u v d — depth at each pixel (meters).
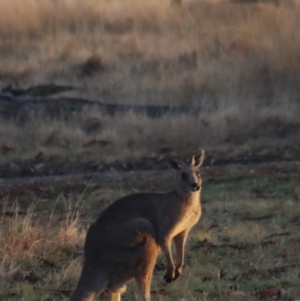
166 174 32.16
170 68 45.41
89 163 34.00
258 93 41.97
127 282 17.86
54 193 30.00
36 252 20.80
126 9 55.56
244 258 20.72
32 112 39.00
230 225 24.11
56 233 22.12
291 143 35.31
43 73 47.00
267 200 27.42
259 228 23.50
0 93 41.25
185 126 37.00
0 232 21.44
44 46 51.03
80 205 27.84
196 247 21.73
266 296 17.66
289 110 38.59
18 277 19.14
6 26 54.12
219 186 30.11
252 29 49.12
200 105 40.88
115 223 16.77
